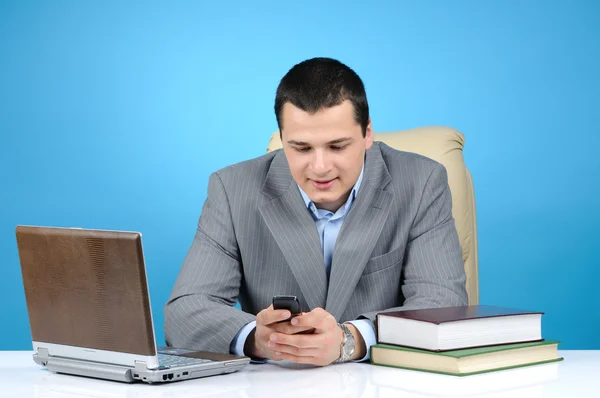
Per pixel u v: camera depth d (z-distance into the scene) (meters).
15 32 4.47
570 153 4.20
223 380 1.38
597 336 4.23
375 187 1.92
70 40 4.47
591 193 4.19
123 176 4.50
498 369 1.42
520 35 4.21
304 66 1.66
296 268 1.89
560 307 4.23
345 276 1.87
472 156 4.26
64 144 4.49
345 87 1.62
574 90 4.18
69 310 1.40
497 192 4.24
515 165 4.23
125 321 1.33
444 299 1.80
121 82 4.48
